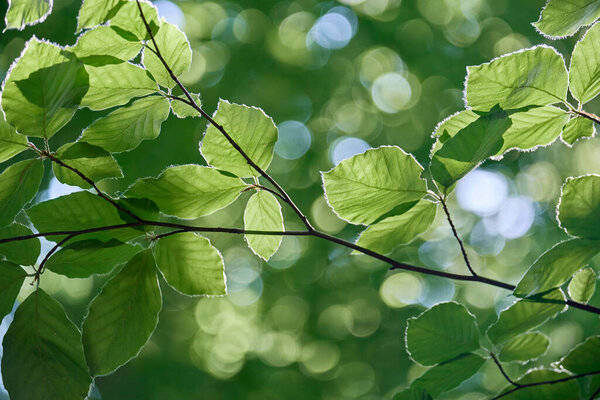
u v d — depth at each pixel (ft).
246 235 4.24
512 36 15.92
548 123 4.12
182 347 16.53
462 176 4.07
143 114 4.16
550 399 4.20
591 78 4.07
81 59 4.05
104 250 4.13
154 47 4.13
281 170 16.43
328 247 16.48
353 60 16.69
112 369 4.09
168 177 4.11
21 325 4.08
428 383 4.25
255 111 4.15
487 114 4.00
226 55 15.46
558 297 4.09
